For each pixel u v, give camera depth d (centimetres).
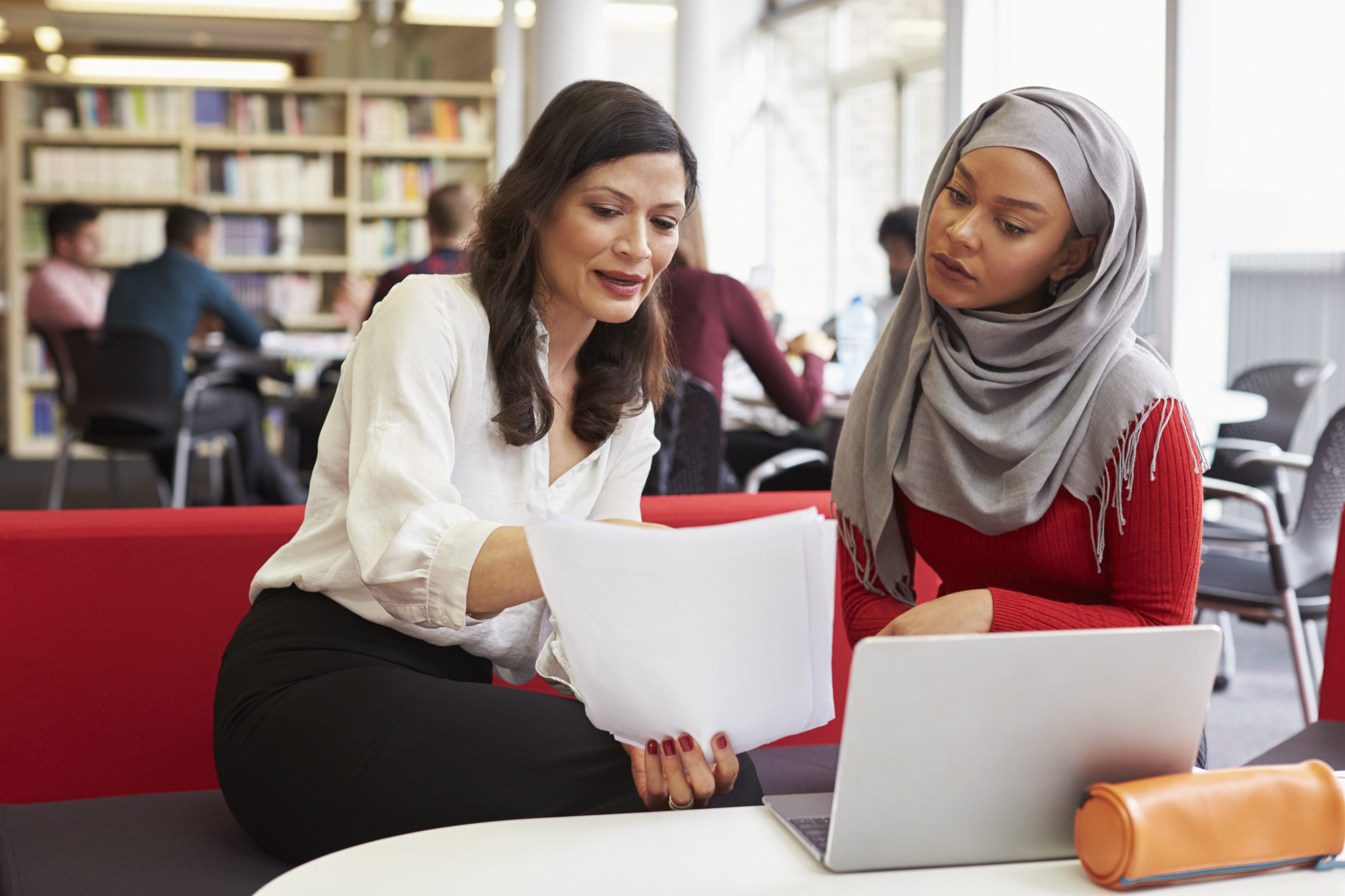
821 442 400
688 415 266
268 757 106
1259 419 363
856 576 138
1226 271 443
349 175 721
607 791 101
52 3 717
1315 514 233
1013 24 430
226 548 148
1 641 142
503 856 72
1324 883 69
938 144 652
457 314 115
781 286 798
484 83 772
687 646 78
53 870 108
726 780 84
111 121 698
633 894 67
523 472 120
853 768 68
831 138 742
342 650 113
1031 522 120
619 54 833
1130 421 115
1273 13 331
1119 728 72
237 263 712
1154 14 380
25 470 600
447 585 95
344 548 116
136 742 146
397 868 70
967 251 118
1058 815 72
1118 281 118
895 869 71
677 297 288
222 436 489
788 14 770
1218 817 68
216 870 108
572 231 112
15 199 683
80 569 144
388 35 805
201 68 752
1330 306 438
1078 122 115
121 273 494
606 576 76
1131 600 117
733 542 75
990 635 68
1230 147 330
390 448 104
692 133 662
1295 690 301
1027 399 120
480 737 103
